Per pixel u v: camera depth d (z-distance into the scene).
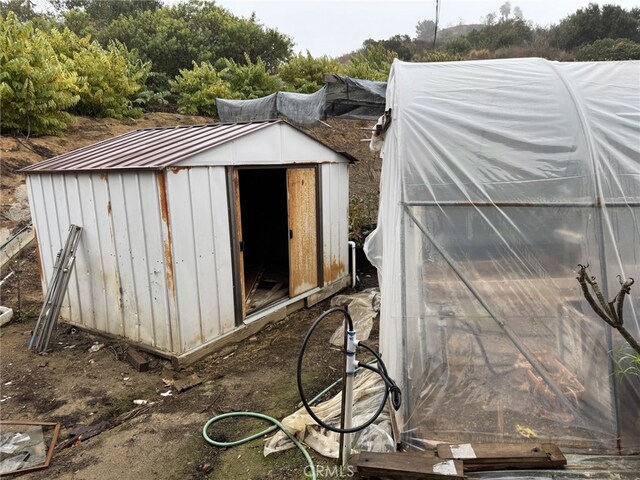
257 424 3.55
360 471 2.56
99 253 4.96
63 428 3.56
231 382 4.28
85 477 2.98
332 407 3.44
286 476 2.87
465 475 2.55
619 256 2.87
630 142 2.99
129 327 4.86
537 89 3.30
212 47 17.91
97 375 4.39
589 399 2.83
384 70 14.74
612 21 22.58
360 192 10.78
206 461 3.11
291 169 6.03
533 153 3.04
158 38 16.53
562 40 23.56
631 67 3.60
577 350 2.87
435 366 2.96
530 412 2.86
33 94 8.93
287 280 7.38
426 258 3.03
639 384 2.80
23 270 7.18
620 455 2.74
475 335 2.96
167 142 5.43
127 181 4.45
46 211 5.50
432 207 3.04
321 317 2.49
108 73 11.79
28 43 9.16
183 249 4.41
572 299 2.89
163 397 4.03
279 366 4.62
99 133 10.64
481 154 3.08
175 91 14.55
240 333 5.23
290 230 6.11
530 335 2.91
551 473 2.54
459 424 2.90
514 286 2.96
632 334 2.81
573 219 2.94
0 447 3.30
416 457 2.61
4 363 4.65
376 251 4.44
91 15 22.39
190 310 4.54
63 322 5.63
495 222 2.99
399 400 2.71
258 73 14.23
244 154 5.16
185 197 4.40
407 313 3.01
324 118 8.25
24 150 8.84
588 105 3.16
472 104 3.28
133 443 3.34
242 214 9.18
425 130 3.18
